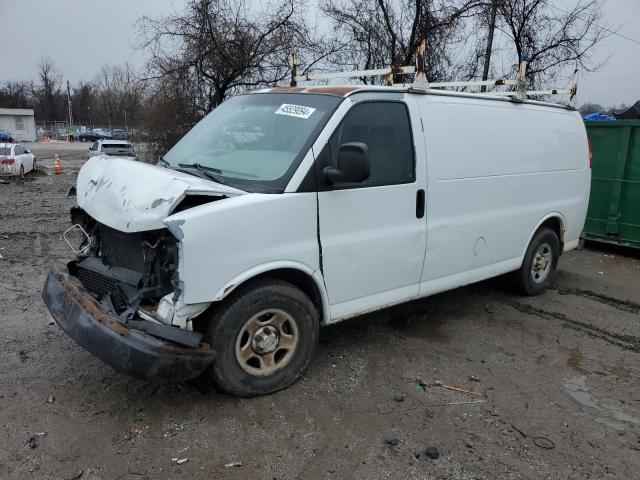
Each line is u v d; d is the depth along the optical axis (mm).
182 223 2924
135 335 2959
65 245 7785
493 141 4793
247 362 3488
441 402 3639
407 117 4074
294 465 2930
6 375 3742
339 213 3635
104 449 2984
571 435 3318
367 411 3479
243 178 3488
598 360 4441
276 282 3461
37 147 51062
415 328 4930
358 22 13461
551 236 5801
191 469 2857
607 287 6457
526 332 4957
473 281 4879
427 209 4219
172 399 3494
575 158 5891
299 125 3674
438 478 2877
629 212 7852
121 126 68250
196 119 13562
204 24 12688
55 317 3367
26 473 2768
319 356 4230
